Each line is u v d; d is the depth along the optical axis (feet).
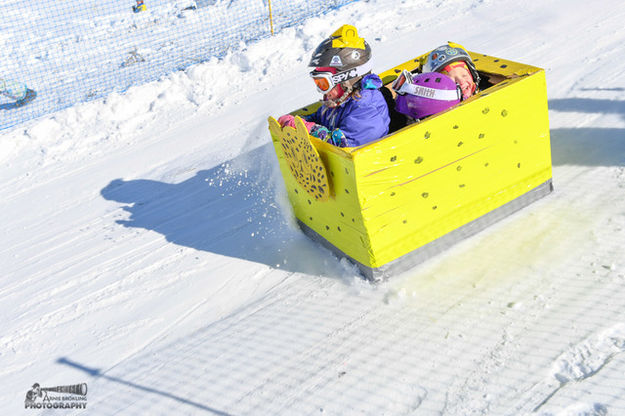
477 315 10.31
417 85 11.55
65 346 12.24
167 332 12.03
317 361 10.14
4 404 10.88
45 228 17.87
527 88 11.93
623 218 11.82
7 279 15.44
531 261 11.33
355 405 9.02
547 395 8.37
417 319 10.57
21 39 42.75
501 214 12.82
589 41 20.97
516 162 12.46
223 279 13.32
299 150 11.64
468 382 8.94
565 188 13.39
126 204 18.20
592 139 14.96
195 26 37.93
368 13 29.96
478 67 13.21
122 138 23.27
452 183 11.68
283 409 9.29
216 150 20.27
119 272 14.52
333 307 11.48
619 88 16.93
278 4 37.06
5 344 12.66
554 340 9.36
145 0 47.52
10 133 24.22
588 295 10.14
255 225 15.17
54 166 22.12
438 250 12.21
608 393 8.14
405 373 9.41
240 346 11.00
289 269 13.14
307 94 22.71
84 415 10.26
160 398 10.21
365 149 10.34
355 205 10.94
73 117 24.77
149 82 27.27
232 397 9.83
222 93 25.13
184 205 17.26
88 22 44.42
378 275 11.64
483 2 28.32
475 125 11.46
